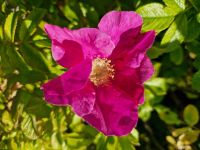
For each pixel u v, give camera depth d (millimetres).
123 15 177
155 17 192
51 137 234
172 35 191
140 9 192
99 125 176
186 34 193
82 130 251
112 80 184
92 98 175
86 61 171
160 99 269
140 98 181
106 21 178
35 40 198
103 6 263
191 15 198
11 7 216
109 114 179
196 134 276
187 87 305
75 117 251
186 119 273
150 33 177
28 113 207
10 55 192
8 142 222
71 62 175
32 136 212
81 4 255
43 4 248
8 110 217
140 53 178
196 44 218
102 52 180
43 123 217
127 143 239
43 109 209
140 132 322
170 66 294
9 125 220
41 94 210
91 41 175
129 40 179
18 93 210
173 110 325
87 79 167
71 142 248
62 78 167
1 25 199
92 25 241
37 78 195
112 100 182
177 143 281
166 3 192
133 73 181
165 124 318
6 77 201
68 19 254
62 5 267
